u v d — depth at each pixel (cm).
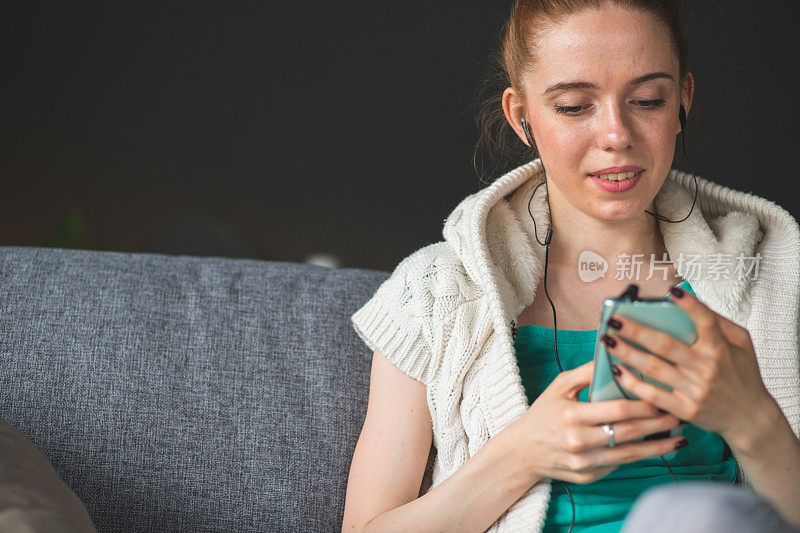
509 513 106
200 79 343
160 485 116
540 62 111
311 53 347
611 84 107
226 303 127
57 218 337
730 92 335
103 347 121
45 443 116
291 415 121
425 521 104
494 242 122
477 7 346
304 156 349
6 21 333
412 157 351
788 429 95
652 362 87
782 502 97
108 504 115
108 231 340
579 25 108
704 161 337
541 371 115
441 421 114
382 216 352
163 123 341
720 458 114
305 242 350
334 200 350
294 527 117
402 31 349
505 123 143
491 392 111
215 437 119
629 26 107
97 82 338
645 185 110
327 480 119
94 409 117
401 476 113
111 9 337
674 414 89
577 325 118
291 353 125
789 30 333
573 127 109
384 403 117
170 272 130
